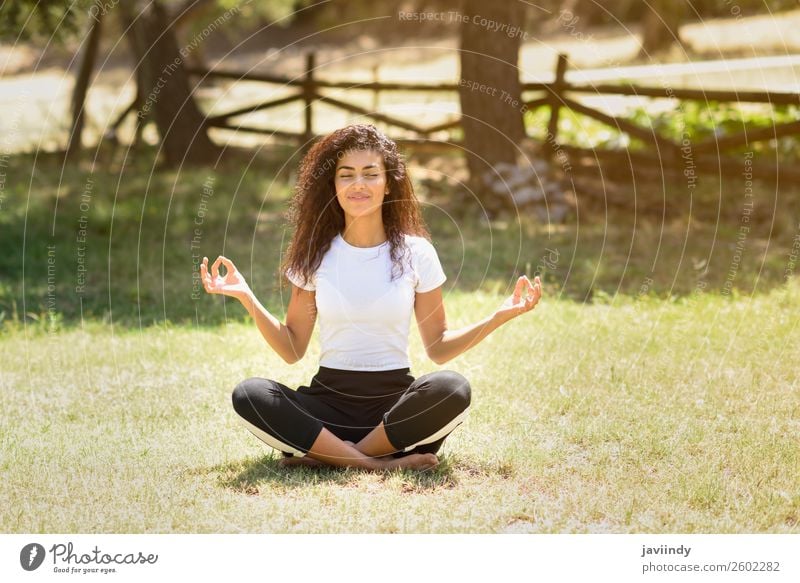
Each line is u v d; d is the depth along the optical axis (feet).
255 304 14.97
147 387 19.22
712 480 14.08
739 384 18.60
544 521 13.07
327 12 103.55
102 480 14.38
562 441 15.96
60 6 44.29
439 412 14.24
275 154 51.39
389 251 14.96
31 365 20.97
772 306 24.50
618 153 43.47
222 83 78.13
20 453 15.40
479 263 31.32
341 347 14.87
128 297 27.91
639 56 76.54
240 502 13.64
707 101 42.39
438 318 15.37
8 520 13.20
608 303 25.94
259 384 14.52
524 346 21.49
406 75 77.25
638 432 16.19
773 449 15.26
